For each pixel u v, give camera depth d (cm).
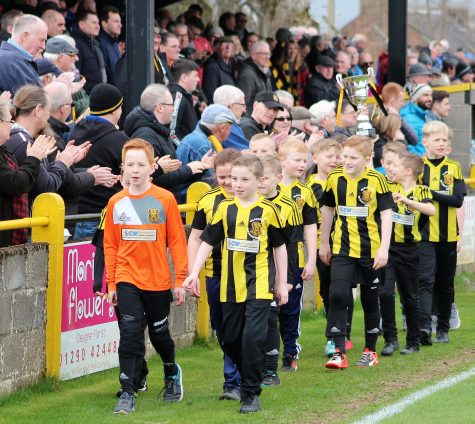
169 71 2261
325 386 1452
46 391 1392
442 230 1816
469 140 2992
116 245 1327
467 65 4284
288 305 1577
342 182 1577
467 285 2483
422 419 1218
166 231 1327
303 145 1577
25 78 1700
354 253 1570
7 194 1349
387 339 1702
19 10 2103
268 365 1459
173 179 1673
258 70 2642
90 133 1653
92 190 1644
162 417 1269
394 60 3044
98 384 1462
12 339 1335
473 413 1241
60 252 1406
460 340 1836
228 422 1241
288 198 1477
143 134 1722
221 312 1391
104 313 1536
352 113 2203
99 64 2247
